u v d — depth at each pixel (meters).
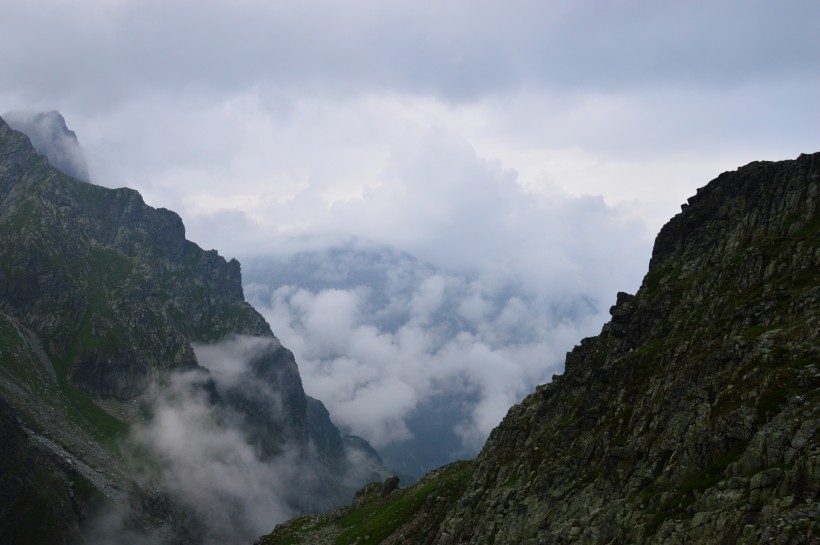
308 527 198.38
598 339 116.31
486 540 94.94
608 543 64.94
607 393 95.44
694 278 101.88
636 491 69.25
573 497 81.44
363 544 152.25
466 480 146.38
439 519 137.00
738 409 62.34
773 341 69.19
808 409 55.03
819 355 61.94
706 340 82.06
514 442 118.88
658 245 120.56
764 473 51.97
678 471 64.56
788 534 45.97
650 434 75.12
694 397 71.81
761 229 98.00
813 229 86.19
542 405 116.00
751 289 85.69
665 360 88.50
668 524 57.59
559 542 72.50
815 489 48.19
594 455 85.44
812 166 95.75
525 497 93.19
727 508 52.94
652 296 107.62
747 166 113.88
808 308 71.25
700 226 114.56
